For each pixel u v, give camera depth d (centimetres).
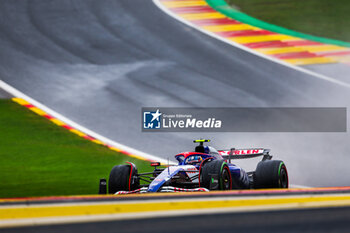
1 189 4138
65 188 4247
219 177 3108
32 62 8525
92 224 1423
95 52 8888
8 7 10862
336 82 7619
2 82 7750
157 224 1409
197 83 7575
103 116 6638
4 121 6344
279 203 1909
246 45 8981
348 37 9431
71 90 7481
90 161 5219
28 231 1309
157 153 5619
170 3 11056
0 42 9250
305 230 1289
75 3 11062
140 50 8912
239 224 1397
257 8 10806
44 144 5703
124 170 3428
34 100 7144
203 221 1457
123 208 1758
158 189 3028
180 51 8781
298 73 7919
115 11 10594
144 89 7406
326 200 2023
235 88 7406
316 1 11231
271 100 7019
